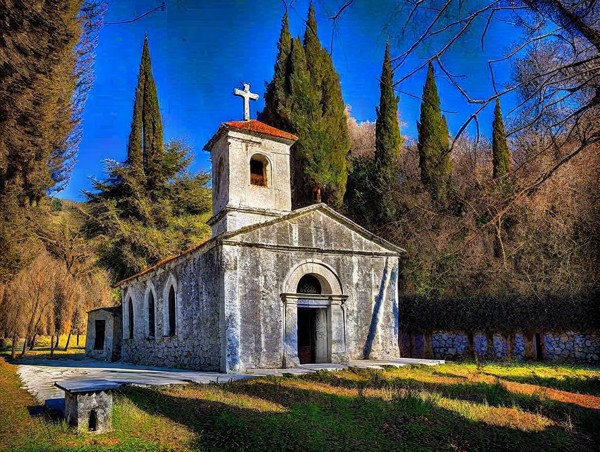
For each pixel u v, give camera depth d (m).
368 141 43.69
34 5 12.16
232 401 11.61
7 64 12.50
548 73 5.78
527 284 19.97
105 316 30.02
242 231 18.20
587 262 19.00
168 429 9.07
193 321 19.92
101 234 40.25
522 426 9.69
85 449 7.72
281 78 30.17
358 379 15.45
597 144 10.45
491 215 8.62
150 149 42.56
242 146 20.47
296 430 9.05
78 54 15.80
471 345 23.97
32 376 17.75
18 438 8.47
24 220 21.23
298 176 29.53
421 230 25.02
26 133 15.26
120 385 13.26
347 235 20.97
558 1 5.47
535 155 7.25
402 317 26.77
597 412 11.00
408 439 8.78
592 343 20.66
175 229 43.12
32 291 30.98
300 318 20.89
